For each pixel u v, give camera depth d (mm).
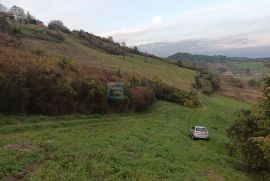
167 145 33656
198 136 44188
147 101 61531
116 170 22750
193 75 122000
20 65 38750
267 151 27516
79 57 97312
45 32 116312
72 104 43000
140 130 39188
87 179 20219
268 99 30312
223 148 42312
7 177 18797
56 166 21109
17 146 23703
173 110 65688
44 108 39062
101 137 30969
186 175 24750
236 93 117625
